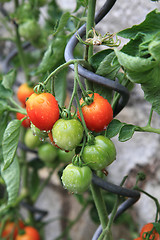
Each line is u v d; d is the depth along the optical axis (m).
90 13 0.62
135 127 0.64
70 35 0.75
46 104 0.56
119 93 0.63
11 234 1.01
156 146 1.07
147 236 0.68
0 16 1.45
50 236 1.38
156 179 1.06
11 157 0.64
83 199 1.19
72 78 1.24
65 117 0.57
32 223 1.20
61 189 1.35
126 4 1.03
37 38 1.08
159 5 0.97
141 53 0.52
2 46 1.49
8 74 0.85
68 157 0.96
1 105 0.77
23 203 1.17
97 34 0.59
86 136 0.60
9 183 0.74
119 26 1.06
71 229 1.34
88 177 0.57
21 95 0.99
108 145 0.58
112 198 1.12
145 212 1.09
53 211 1.38
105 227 0.70
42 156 0.97
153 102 0.59
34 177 1.20
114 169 1.16
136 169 1.10
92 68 0.62
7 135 0.64
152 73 0.54
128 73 0.54
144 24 0.53
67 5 1.21
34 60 1.30
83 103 0.58
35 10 1.08
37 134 0.62
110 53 0.58
